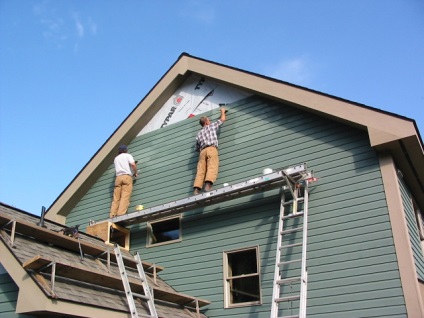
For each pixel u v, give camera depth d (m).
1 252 6.68
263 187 9.20
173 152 11.26
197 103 11.38
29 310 6.02
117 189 11.19
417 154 8.50
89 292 6.87
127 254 9.83
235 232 9.51
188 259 9.88
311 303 8.09
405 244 7.64
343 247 8.18
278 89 9.78
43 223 8.20
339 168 8.80
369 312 7.54
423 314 7.10
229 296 9.12
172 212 10.25
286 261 8.62
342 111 8.80
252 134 10.15
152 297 7.53
